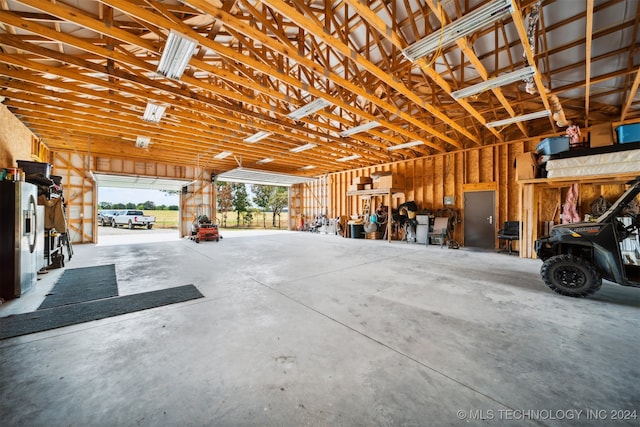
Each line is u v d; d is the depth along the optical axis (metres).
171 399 1.53
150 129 6.55
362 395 1.56
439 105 5.48
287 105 6.09
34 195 3.76
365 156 9.43
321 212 13.98
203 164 11.20
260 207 22.81
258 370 1.82
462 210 8.24
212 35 3.22
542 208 6.57
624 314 2.79
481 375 1.75
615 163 4.73
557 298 3.31
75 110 5.09
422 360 1.94
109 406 1.47
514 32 3.85
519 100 5.11
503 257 6.24
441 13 2.79
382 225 10.37
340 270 4.91
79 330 2.45
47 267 4.96
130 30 3.52
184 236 11.48
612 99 5.29
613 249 3.12
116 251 7.27
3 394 1.57
